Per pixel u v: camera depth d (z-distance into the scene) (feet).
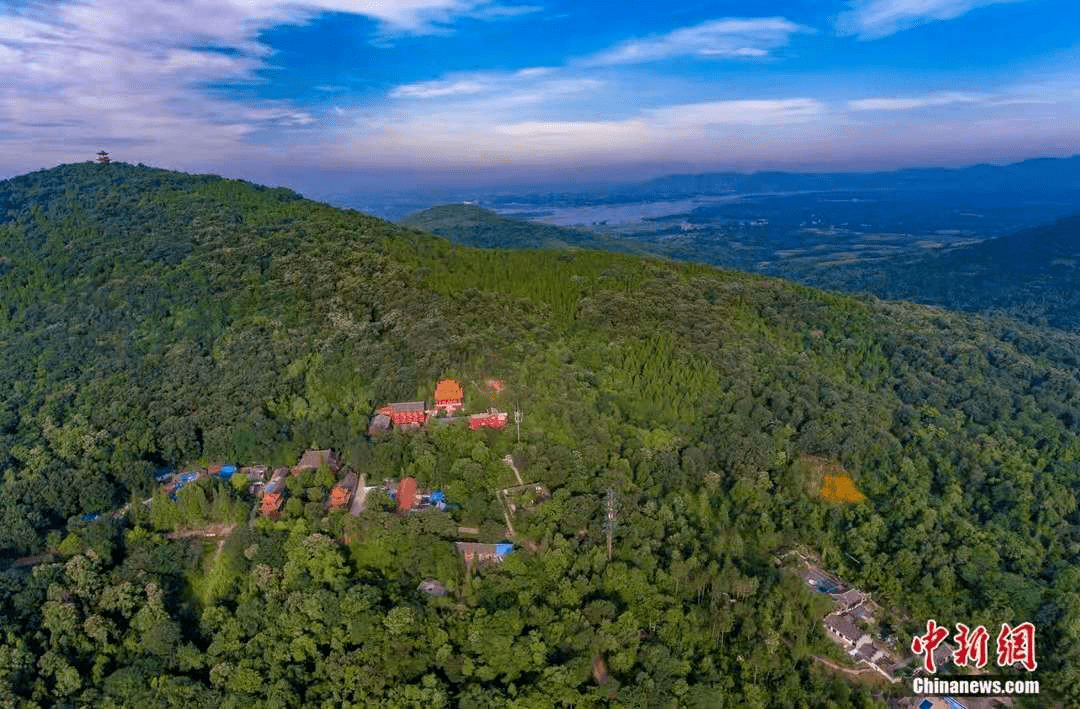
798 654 338.13
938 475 472.03
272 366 513.04
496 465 434.30
